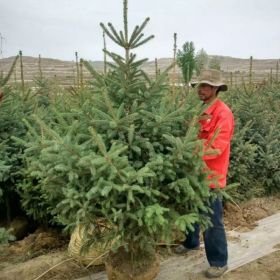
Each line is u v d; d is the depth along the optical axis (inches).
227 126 150.7
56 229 215.2
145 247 142.4
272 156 263.6
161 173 129.5
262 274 167.8
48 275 167.0
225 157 154.2
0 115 212.8
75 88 264.4
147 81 141.8
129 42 135.0
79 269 170.7
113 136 134.8
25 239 205.9
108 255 151.6
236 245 194.5
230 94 346.6
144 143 134.2
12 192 222.8
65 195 127.1
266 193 277.7
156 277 165.5
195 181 131.6
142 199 129.8
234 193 246.7
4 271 172.2
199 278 164.6
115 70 142.3
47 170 130.8
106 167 120.0
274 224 221.1
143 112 134.7
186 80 173.2
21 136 216.2
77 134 134.8
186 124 144.1
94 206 128.3
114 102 142.5
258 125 281.1
